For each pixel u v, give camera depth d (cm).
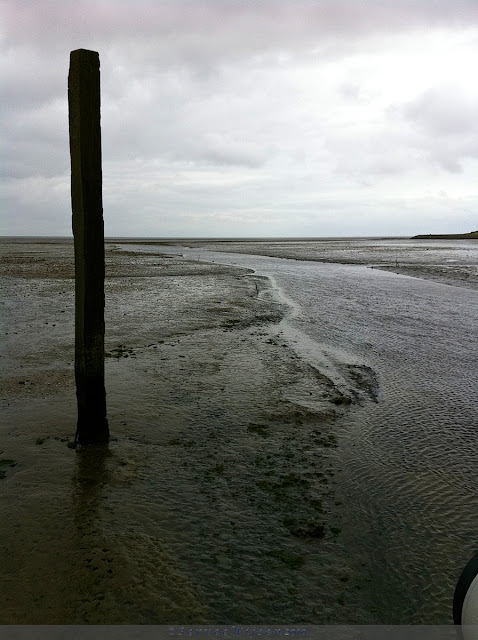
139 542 418
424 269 3575
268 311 1622
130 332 1231
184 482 523
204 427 667
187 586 372
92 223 539
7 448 584
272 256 5875
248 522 456
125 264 4016
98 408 589
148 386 821
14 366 908
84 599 355
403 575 395
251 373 910
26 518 446
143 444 609
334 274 3244
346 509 484
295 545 427
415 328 1378
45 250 6881
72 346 1064
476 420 715
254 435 648
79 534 425
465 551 425
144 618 341
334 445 627
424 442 639
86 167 519
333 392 820
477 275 3036
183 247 9481
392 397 809
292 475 547
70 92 504
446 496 512
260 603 360
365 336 1267
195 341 1155
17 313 1470
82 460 558
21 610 344
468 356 1070
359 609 359
